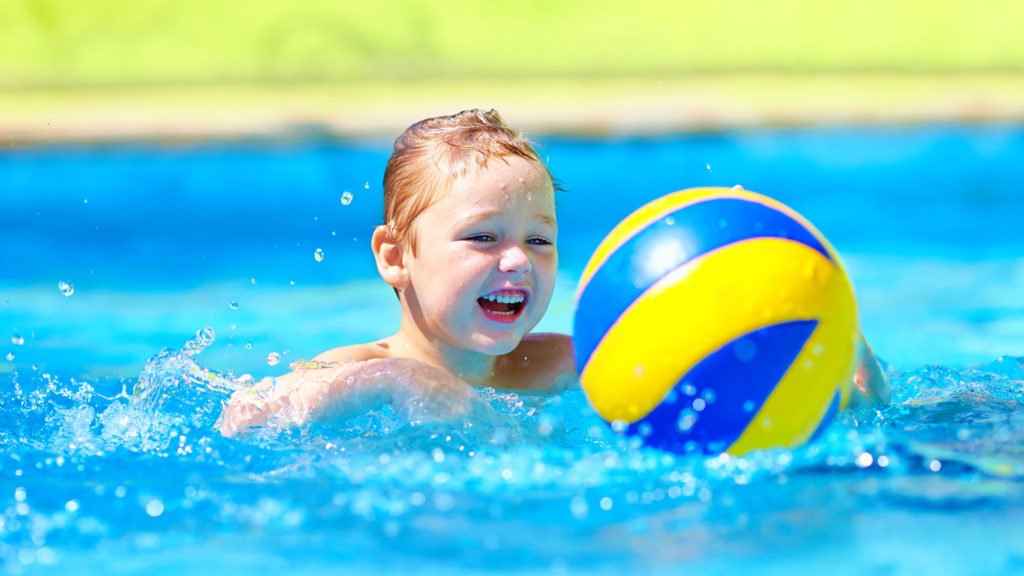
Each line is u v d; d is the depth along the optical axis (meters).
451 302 6.57
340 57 20.38
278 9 20.34
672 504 4.68
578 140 16.83
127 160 16.53
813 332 4.91
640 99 18.14
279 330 10.22
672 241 5.02
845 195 16.47
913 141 17.02
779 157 16.77
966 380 7.45
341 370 6.39
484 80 19.98
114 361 9.01
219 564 4.17
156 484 5.25
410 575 4.00
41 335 10.07
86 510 4.85
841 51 20.45
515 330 6.63
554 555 4.15
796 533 4.34
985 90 18.66
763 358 4.85
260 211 16.12
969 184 16.73
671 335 4.88
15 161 16.39
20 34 20.06
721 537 4.30
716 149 16.91
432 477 5.18
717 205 5.16
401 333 7.23
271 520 4.64
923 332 10.14
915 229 15.09
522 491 4.94
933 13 20.33
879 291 11.99
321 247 14.48
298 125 16.77
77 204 16.00
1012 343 9.69
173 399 6.87
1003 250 13.94
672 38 20.52
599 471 5.11
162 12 20.16
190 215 16.03
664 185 16.33
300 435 6.09
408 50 20.45
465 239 6.52
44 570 4.16
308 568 4.10
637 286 4.99
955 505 4.65
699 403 4.91
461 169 6.61
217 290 12.18
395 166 7.04
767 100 17.98
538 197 6.62
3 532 4.57
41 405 7.17
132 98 18.83
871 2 20.38
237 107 17.98
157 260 13.81
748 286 4.85
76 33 20.06
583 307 5.22
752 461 5.02
